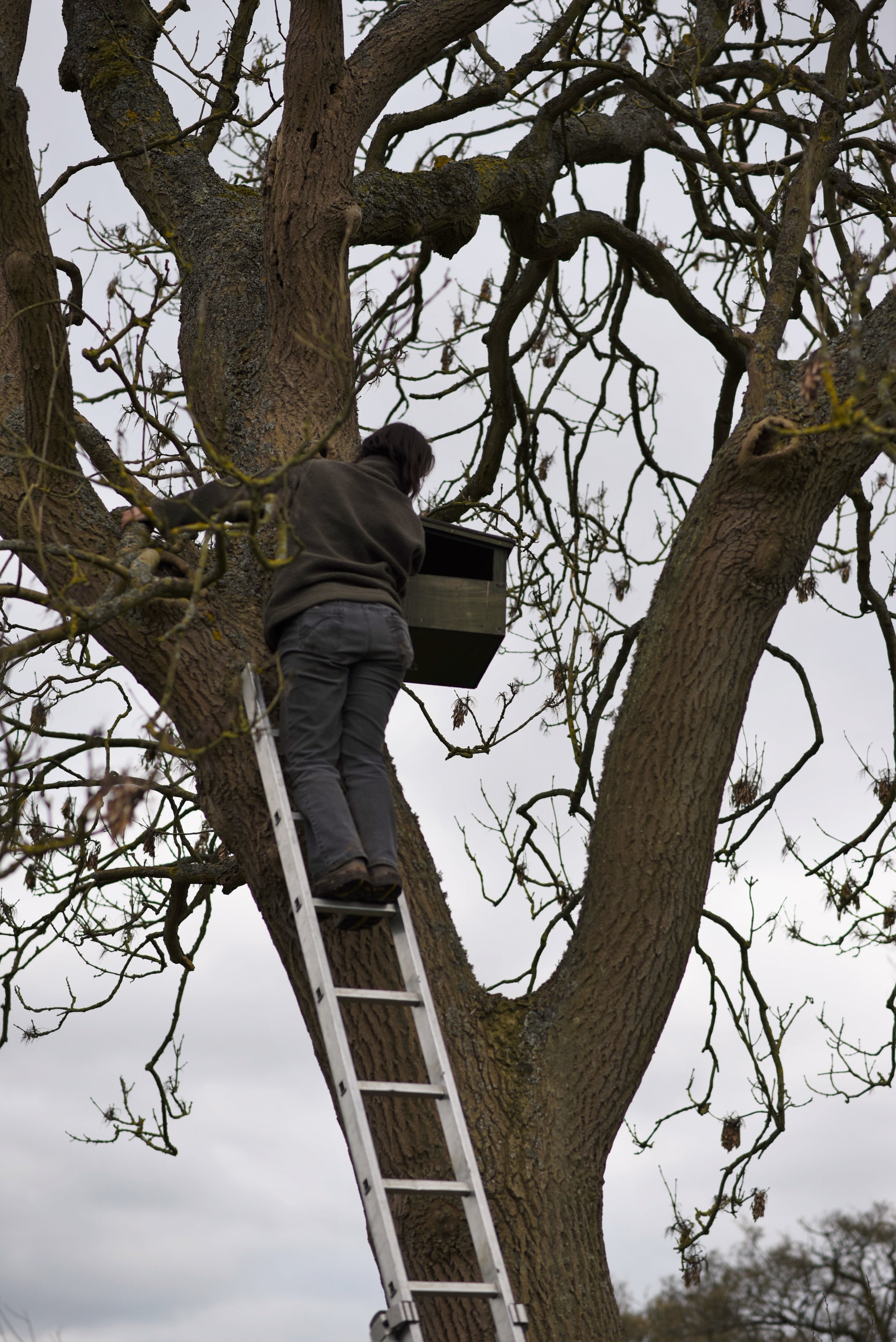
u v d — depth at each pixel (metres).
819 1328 43.62
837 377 10.03
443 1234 8.81
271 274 11.14
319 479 9.11
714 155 14.07
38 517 8.35
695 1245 13.70
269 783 8.53
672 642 9.86
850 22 13.16
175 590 7.96
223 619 9.46
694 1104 14.14
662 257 16.16
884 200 13.23
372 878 8.18
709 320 16.38
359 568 8.79
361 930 8.93
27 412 9.23
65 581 9.34
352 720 8.73
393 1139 9.04
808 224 11.34
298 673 8.56
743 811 14.70
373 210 12.55
